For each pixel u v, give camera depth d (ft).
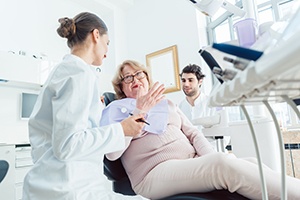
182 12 12.32
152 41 13.42
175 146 3.83
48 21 12.02
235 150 4.77
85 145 2.38
